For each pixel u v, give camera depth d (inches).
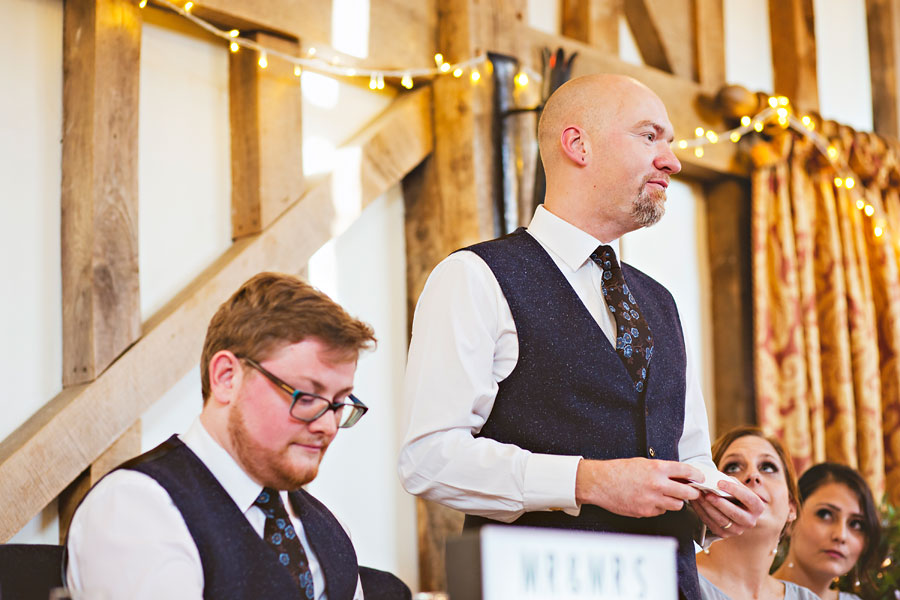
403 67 136.9
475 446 65.4
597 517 66.5
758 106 175.0
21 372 102.6
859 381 180.4
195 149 119.2
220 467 56.6
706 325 179.5
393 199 139.8
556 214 74.2
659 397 71.7
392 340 137.0
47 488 98.6
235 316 56.6
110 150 106.6
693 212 179.9
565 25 164.4
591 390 69.2
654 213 73.1
